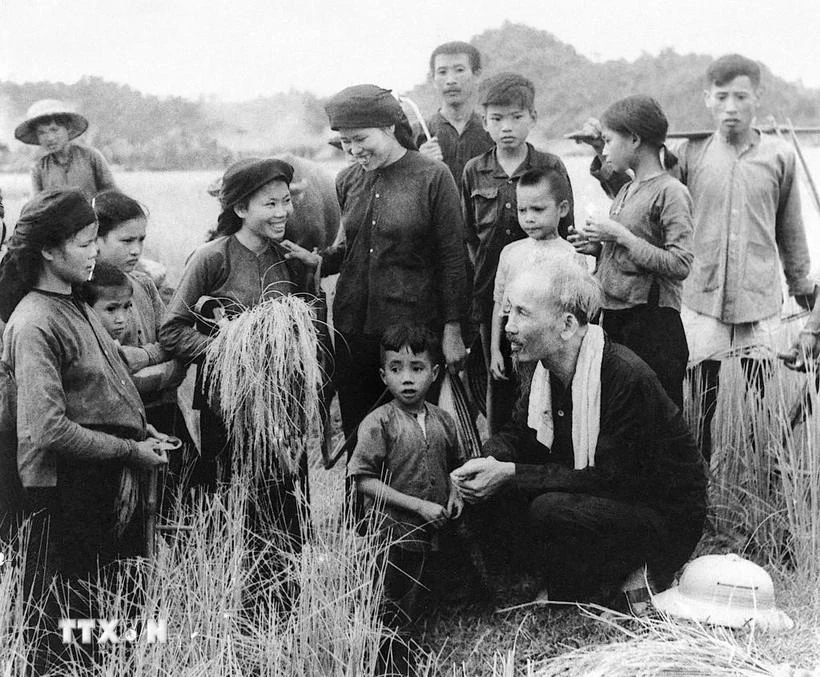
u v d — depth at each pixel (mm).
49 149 4344
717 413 4359
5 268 3469
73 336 3473
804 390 4250
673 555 3777
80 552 3637
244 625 3654
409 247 4027
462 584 3863
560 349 3734
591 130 4391
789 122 4676
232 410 3826
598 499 3713
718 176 4418
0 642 3422
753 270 4422
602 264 4172
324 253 4145
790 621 3590
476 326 4230
